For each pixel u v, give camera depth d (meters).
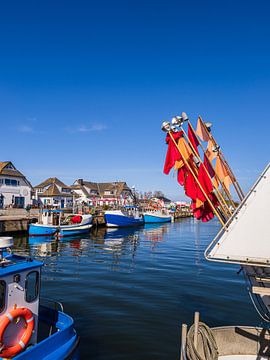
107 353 9.11
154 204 88.81
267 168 6.62
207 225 70.12
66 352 7.40
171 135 8.74
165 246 32.47
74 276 18.23
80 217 43.09
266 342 8.41
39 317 9.23
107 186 96.69
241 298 14.47
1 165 53.75
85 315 11.91
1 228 34.84
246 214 6.54
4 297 7.00
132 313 12.23
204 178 8.43
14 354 7.01
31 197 58.59
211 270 20.55
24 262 7.82
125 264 22.30
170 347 9.58
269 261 6.28
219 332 8.46
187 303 13.62
